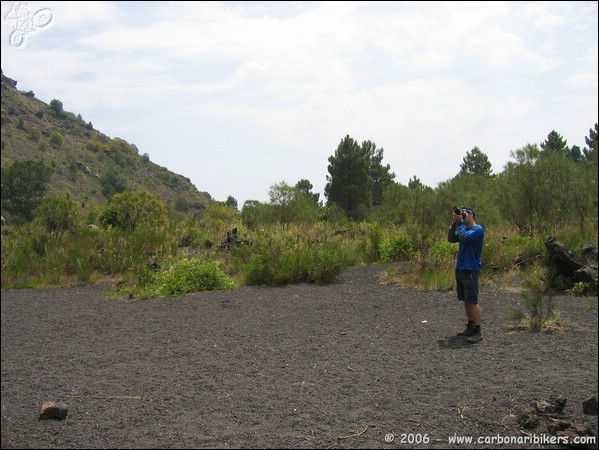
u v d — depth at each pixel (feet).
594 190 53.88
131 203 69.67
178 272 41.29
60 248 53.31
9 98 343.87
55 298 38.99
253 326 28.19
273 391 17.94
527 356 20.98
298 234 68.69
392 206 86.43
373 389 17.83
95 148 332.19
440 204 73.26
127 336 27.02
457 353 21.74
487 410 15.81
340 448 13.60
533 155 56.24
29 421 15.75
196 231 68.74
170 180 351.05
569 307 29.68
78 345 25.44
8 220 164.66
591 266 35.06
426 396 17.03
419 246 47.65
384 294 36.17
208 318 30.58
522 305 30.60
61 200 64.49
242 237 65.62
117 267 48.75
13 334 28.04
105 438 14.40
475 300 23.63
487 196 66.08
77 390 18.70
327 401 16.85
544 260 38.91
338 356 21.94
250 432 14.62
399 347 23.03
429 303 32.48
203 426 15.12
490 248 41.63
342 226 85.10
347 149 120.88
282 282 42.45
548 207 54.60
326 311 31.42
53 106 374.63
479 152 126.31
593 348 21.77
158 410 16.49
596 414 15.35
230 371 20.42
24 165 180.24
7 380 20.06
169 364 21.75
